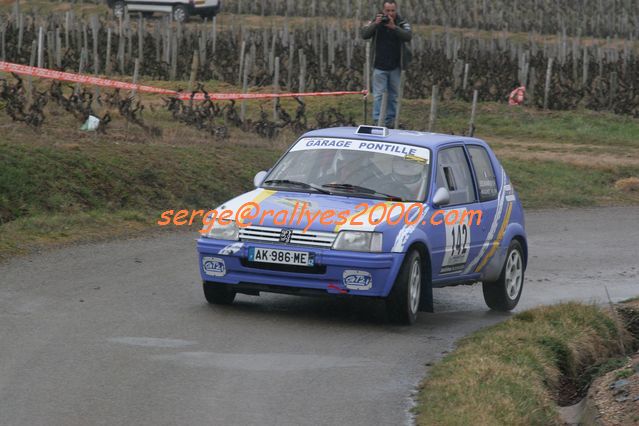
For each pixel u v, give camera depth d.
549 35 158.62
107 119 49.78
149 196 42.53
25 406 17.27
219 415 17.38
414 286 25.78
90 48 104.56
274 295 28.91
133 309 25.25
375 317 26.61
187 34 118.00
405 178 27.09
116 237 36.09
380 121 50.34
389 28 50.41
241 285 25.39
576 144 81.31
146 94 80.81
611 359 22.77
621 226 49.72
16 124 48.62
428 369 21.25
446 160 28.28
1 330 22.22
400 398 18.98
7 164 39.00
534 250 41.53
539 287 33.84
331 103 86.44
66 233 35.09
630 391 19.22
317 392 19.09
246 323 24.59
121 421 16.77
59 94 56.72
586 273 36.78
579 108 95.00
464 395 18.39
